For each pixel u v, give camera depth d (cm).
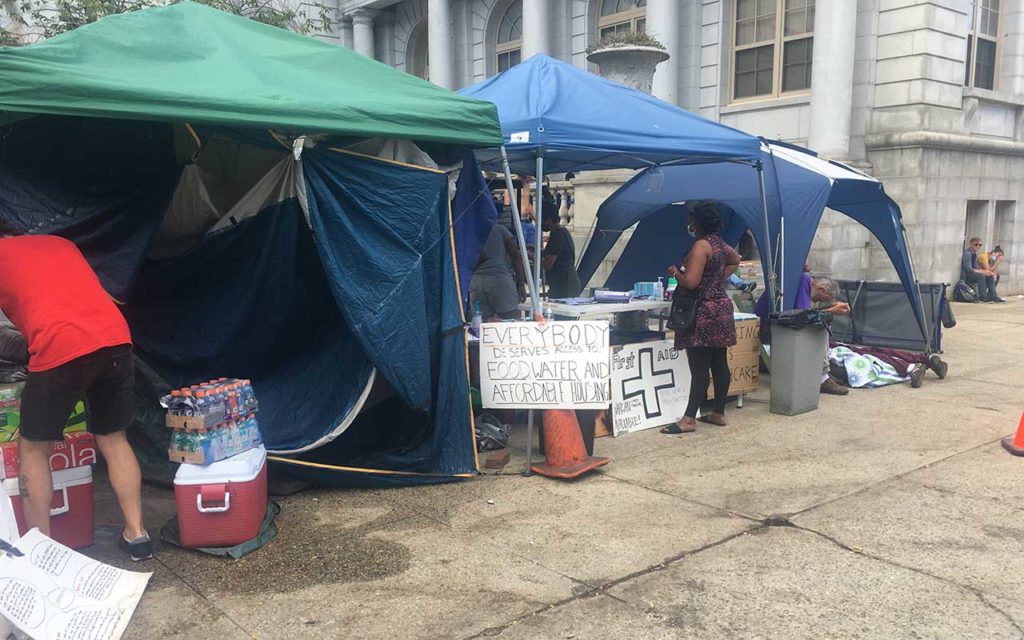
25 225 376
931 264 1318
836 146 1279
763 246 688
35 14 917
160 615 321
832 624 312
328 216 436
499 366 493
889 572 355
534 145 532
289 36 489
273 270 471
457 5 1925
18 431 360
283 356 510
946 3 1264
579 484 477
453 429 484
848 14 1245
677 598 334
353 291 438
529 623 315
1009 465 501
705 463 514
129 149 412
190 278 502
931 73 1262
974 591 337
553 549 383
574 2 1653
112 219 404
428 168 469
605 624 314
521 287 769
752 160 639
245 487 376
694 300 571
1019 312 1250
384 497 457
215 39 443
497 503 446
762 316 725
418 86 480
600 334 480
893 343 852
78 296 342
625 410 591
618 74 1126
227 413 387
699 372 582
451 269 482
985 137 1405
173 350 495
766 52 1412
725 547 384
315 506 443
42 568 304
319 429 467
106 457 364
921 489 460
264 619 319
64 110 343
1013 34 1464
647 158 681
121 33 409
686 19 1464
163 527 397
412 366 455
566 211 1540
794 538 394
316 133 405
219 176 502
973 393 702
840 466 504
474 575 356
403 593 340
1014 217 1505
